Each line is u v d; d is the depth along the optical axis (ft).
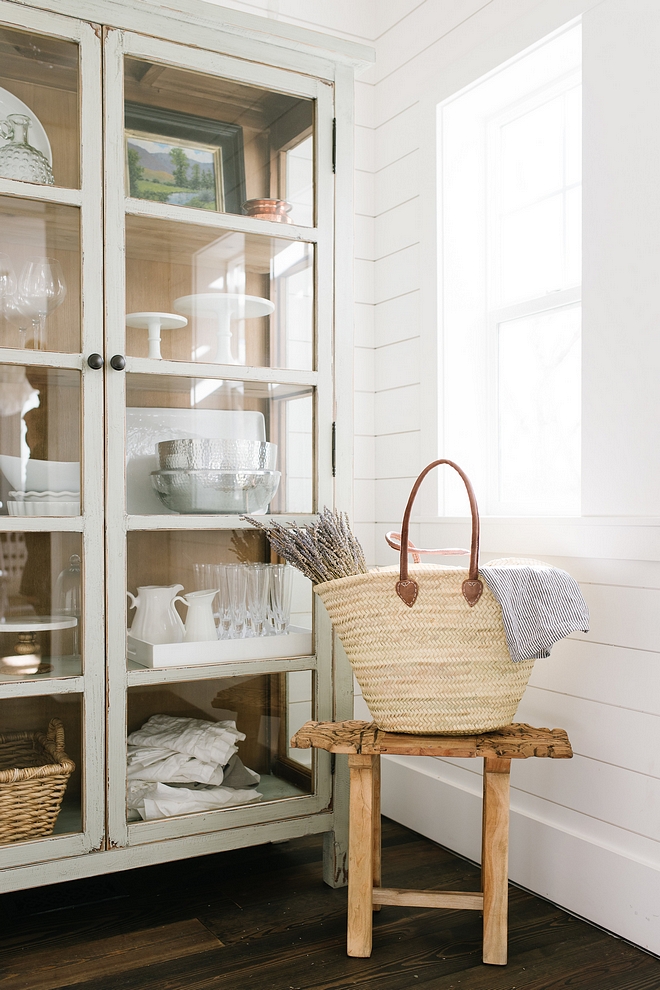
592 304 6.19
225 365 6.38
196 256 6.27
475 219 8.12
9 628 5.58
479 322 8.14
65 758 5.71
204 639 6.24
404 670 5.61
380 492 8.91
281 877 6.95
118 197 5.94
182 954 5.65
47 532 5.71
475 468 8.07
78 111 5.82
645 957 5.62
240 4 8.17
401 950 5.73
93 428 5.84
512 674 5.59
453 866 7.14
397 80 8.60
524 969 5.47
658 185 5.69
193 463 6.23
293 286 6.72
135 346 6.02
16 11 5.58
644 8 5.80
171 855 6.02
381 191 8.89
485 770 5.56
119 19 5.92
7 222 5.67
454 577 5.43
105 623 5.86
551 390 7.45
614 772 6.01
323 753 6.65
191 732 6.18
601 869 6.03
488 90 7.59
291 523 6.68
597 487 6.16
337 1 8.74
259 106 6.56
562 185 7.32
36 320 5.72
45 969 5.45
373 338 8.99
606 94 6.08
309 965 5.52
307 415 6.78
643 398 5.80
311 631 6.73
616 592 6.01
